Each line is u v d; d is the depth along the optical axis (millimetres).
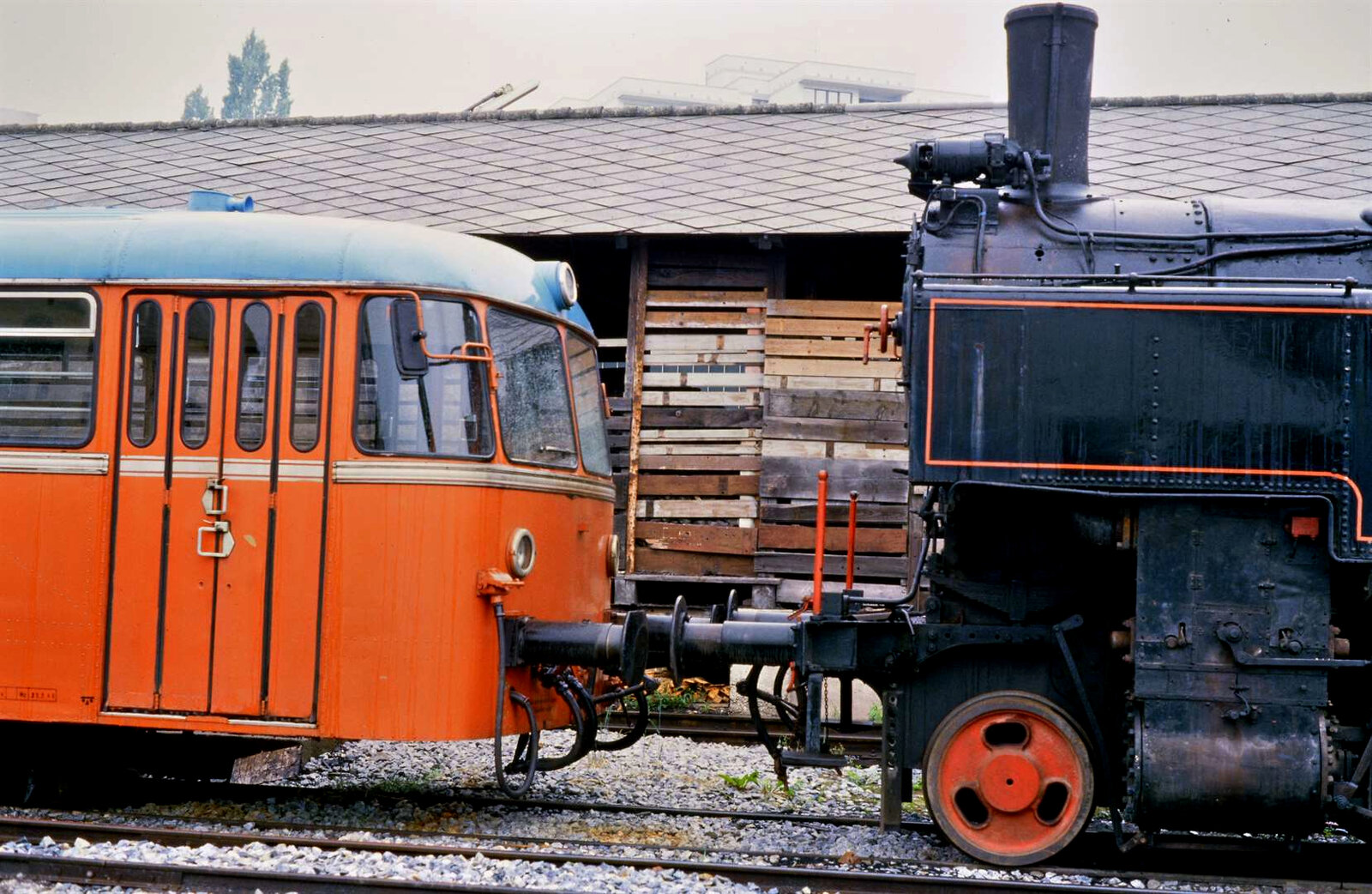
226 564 6691
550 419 7461
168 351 6832
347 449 6602
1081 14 7281
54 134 17594
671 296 12445
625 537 12070
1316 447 6102
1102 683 6641
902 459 11922
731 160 14320
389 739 6523
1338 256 6746
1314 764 6016
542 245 13516
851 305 12195
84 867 5891
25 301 6984
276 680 6605
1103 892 5828
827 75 58594
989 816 6512
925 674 6730
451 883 5660
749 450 12141
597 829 7059
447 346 6754
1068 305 6297
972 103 16375
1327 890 6055
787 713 7227
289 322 6723
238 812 7375
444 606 6578
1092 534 6398
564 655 6773
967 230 6977
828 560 11859
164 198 13859
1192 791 6066
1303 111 15516
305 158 15328
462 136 16016
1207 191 12562
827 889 5922
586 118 16625
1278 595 6133
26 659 6852
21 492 6902
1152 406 6211
